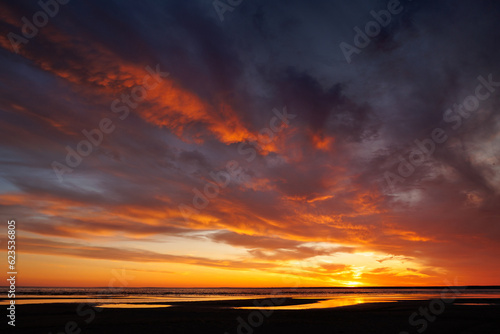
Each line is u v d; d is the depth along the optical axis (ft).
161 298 209.67
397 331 70.69
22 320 83.05
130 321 81.15
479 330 72.08
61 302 149.79
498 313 103.45
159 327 72.59
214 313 100.32
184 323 78.28
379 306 134.21
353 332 69.21
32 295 241.35
